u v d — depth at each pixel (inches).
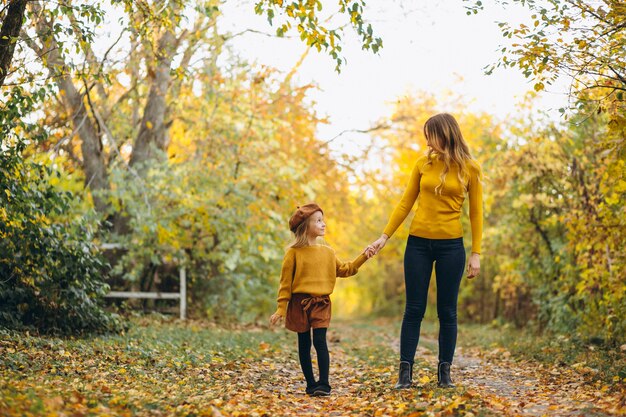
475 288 778.8
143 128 554.3
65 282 346.0
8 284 336.8
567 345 371.9
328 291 233.5
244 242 573.0
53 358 260.8
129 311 530.9
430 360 346.0
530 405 206.4
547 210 505.0
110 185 545.6
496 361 348.2
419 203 232.5
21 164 311.0
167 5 346.6
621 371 253.4
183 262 559.8
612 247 355.6
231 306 640.4
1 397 166.7
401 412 188.4
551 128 466.0
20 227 313.0
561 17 251.6
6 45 279.9
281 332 531.2
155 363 277.4
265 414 191.5
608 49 254.2
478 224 231.1
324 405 213.2
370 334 592.4
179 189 531.2
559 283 490.3
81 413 168.1
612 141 276.8
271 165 592.1
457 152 227.8
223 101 571.5
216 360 304.7
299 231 235.0
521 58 253.8
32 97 298.7
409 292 231.9
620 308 352.5
